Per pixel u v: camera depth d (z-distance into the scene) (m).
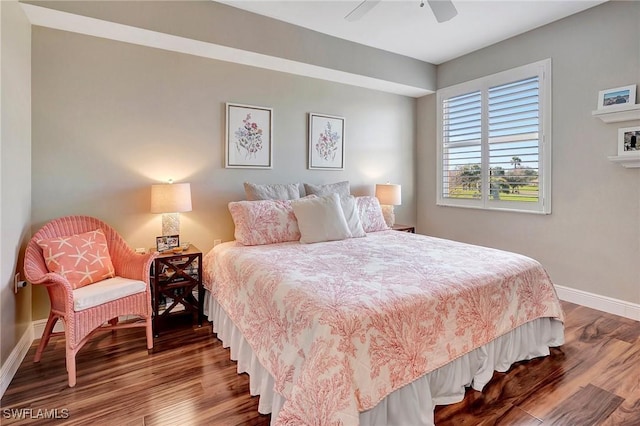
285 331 1.59
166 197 2.69
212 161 3.18
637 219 2.77
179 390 1.87
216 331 2.60
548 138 3.28
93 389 1.87
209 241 3.20
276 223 2.91
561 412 1.68
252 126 3.36
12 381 1.94
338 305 1.47
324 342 1.34
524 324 2.14
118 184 2.77
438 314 1.65
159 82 2.91
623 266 2.86
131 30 2.54
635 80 2.70
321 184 3.86
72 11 2.28
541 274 2.24
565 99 3.14
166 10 2.60
